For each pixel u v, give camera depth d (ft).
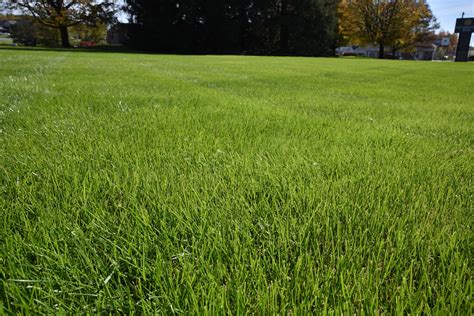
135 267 2.57
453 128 8.85
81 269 2.52
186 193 3.82
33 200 3.51
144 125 7.36
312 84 21.27
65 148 5.49
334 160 5.28
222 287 2.27
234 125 7.54
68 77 20.43
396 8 152.56
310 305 2.16
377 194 4.01
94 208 3.38
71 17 128.36
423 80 27.66
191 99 11.78
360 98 15.02
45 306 2.08
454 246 2.87
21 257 2.59
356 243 2.98
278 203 3.76
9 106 9.45
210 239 2.88
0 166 4.53
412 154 5.91
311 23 142.20
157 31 128.67
